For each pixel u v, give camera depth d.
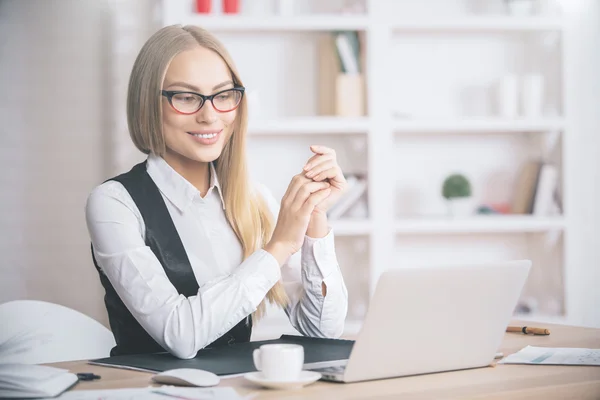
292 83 3.82
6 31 3.97
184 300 1.42
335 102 3.72
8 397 1.04
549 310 3.79
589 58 3.77
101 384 1.14
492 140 3.94
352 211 3.68
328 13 3.83
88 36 3.99
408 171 3.90
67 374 1.13
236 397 1.02
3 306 1.72
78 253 4.00
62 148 3.99
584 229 3.78
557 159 3.80
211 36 1.66
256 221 1.82
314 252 1.66
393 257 3.79
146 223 1.63
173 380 1.13
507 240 3.97
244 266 1.46
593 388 1.15
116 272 1.51
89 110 4.00
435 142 3.91
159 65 1.61
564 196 3.77
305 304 1.70
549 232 3.79
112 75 3.97
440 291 1.17
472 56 3.93
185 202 1.70
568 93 3.77
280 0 3.67
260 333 3.52
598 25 3.77
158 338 1.40
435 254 3.93
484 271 1.21
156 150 1.67
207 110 1.61
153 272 1.49
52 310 1.77
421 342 1.18
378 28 3.66
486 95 3.94
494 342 1.28
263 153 3.82
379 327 1.13
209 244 1.72
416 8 3.89
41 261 3.99
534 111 3.75
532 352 1.40
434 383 1.14
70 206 4.00
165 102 1.61
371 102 3.65
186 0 3.57
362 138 3.76
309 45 3.82
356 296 3.79
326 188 1.52
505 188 3.95
